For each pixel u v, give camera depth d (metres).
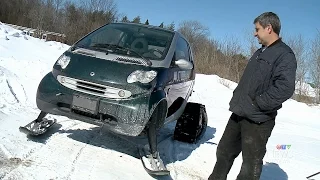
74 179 3.57
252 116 3.28
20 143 4.19
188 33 35.97
